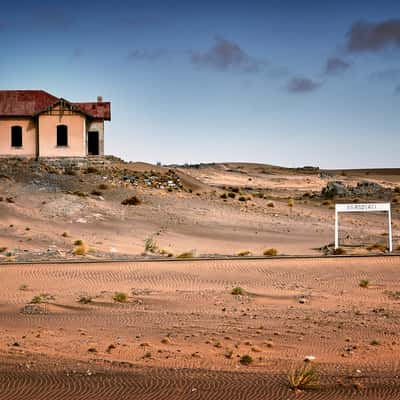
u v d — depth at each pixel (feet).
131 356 81.30
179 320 102.17
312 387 62.18
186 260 144.77
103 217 227.61
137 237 208.74
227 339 90.99
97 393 59.00
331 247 193.67
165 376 68.18
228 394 58.85
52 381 64.64
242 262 142.20
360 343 89.86
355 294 122.01
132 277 130.31
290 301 116.37
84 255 163.32
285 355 83.35
